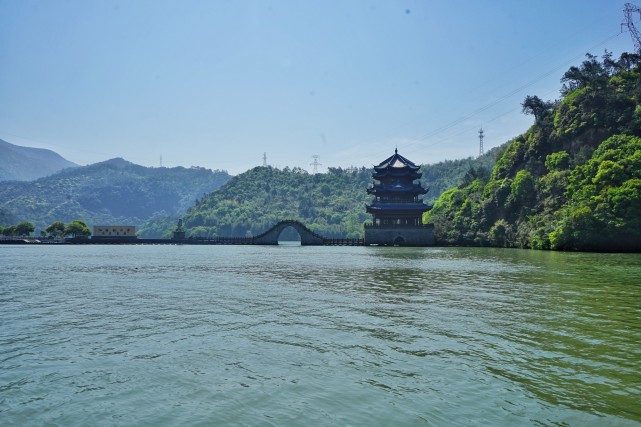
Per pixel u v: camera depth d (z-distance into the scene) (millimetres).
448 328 23156
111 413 13211
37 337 21578
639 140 105375
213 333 22234
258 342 20531
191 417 12914
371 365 17203
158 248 141375
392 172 155125
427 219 161000
